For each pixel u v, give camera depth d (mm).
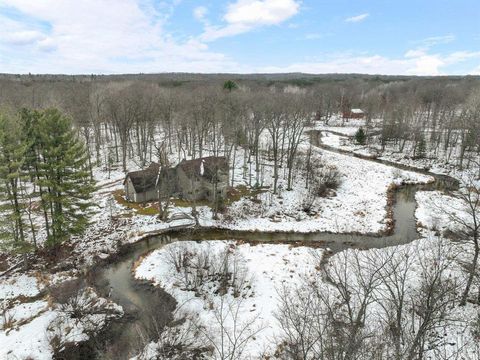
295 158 57406
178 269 29719
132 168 58906
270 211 43625
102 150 69188
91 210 42000
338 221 41281
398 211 44219
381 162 66750
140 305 26344
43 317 24484
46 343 22219
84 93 71125
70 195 31859
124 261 33000
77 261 32094
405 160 67438
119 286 28828
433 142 71875
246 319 23672
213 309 25078
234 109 61344
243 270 29516
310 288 26047
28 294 27266
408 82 154125
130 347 21938
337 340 14461
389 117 87188
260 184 51188
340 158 66250
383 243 35594
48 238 31875
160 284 28656
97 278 29891
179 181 47062
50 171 30203
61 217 31266
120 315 25172
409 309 19922
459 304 22609
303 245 35438
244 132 59156
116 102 61500
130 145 65000
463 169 59281
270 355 19969
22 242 29750
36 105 69875
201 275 27922
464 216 38500
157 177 45625
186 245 33469
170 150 66500
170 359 20156
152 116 65625
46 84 102312
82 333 23312
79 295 27000
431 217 40438
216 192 41281
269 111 50875
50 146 29750
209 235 38062
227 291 27156
